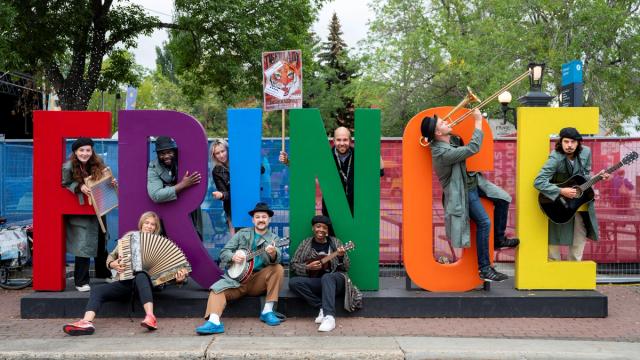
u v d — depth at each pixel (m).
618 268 8.04
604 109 19.06
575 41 18.59
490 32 20.86
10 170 8.69
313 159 6.21
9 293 7.44
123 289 5.71
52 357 4.78
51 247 6.33
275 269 5.84
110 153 8.43
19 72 17.78
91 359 4.77
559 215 6.09
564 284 6.25
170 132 6.21
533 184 6.16
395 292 6.20
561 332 5.46
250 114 6.34
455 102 24.52
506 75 19.17
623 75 19.05
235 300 5.97
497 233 6.25
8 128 18.41
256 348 4.88
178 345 4.98
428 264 6.21
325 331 5.46
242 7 18.67
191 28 18.92
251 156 6.34
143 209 6.24
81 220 6.39
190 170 6.20
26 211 8.75
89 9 17.47
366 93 25.77
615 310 6.33
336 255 5.75
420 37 23.48
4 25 14.35
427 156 6.20
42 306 6.02
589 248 8.04
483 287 6.34
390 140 8.27
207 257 6.25
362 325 5.69
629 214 8.00
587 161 6.14
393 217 8.30
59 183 6.33
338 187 6.21
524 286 6.25
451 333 5.42
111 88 22.06
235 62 19.66
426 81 24.56
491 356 4.75
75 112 6.29
